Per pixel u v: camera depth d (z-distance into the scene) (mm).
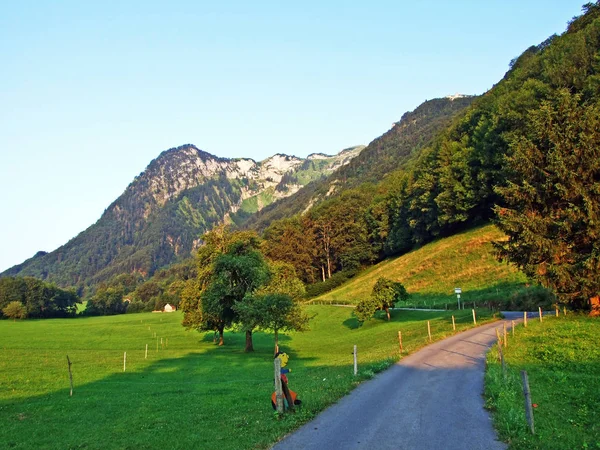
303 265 119875
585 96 58969
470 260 69562
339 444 10594
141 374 33469
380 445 10406
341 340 49375
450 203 82562
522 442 10148
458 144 89250
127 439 13391
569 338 22250
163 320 118500
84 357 45656
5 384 29250
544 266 26344
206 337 69812
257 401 17828
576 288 25812
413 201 93938
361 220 118562
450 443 10375
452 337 30031
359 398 15445
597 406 12867
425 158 103875
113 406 20016
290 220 138750
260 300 39625
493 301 48188
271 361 38219
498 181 71938
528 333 25109
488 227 78188
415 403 14273
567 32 92125
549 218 26375
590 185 25141
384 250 110375
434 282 68312
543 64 77688
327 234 126062
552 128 27047
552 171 26234
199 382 27469
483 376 17828
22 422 17750
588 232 24625
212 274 49188
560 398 14016
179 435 13047
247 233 51438
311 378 22594
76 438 14344
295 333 62531
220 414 15609
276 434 11609
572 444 9945
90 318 148250
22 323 122562
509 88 87375
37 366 38594
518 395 14469
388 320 55375
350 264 113562
